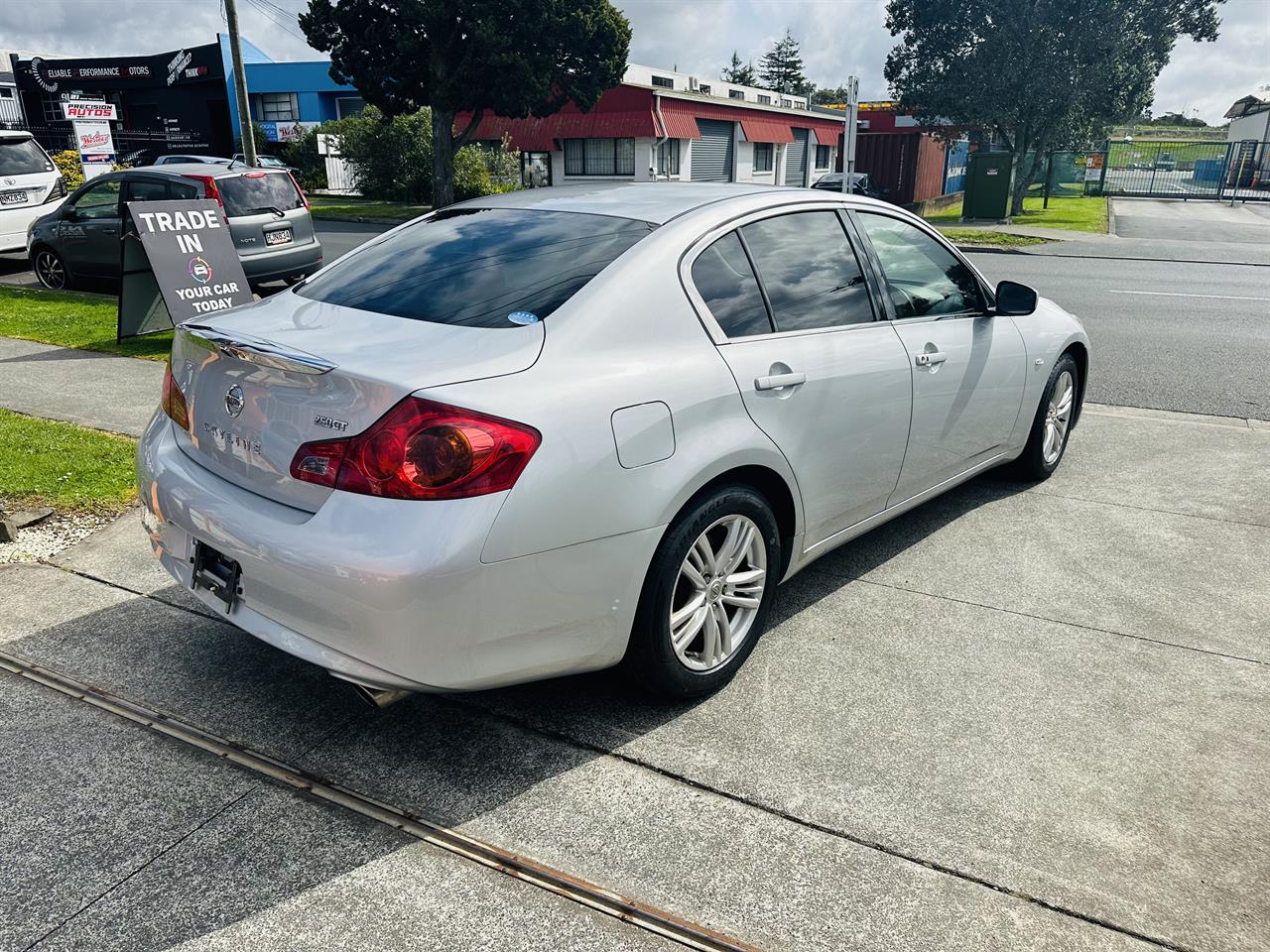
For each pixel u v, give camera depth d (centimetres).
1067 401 515
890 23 3167
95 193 1112
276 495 247
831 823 244
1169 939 208
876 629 349
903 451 372
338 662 233
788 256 329
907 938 208
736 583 300
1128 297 1226
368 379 226
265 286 1249
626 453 251
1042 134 2989
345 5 2586
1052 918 214
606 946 205
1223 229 2400
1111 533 442
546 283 275
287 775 261
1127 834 241
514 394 235
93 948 203
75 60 4241
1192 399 695
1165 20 2978
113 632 338
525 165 3431
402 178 3161
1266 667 323
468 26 2528
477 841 237
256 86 4247
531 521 231
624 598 259
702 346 284
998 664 324
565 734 282
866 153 3794
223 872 225
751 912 215
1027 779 262
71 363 745
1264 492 497
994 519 459
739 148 3753
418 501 222
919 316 383
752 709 296
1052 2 2806
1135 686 311
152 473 283
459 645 229
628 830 241
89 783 257
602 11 2634
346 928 209
